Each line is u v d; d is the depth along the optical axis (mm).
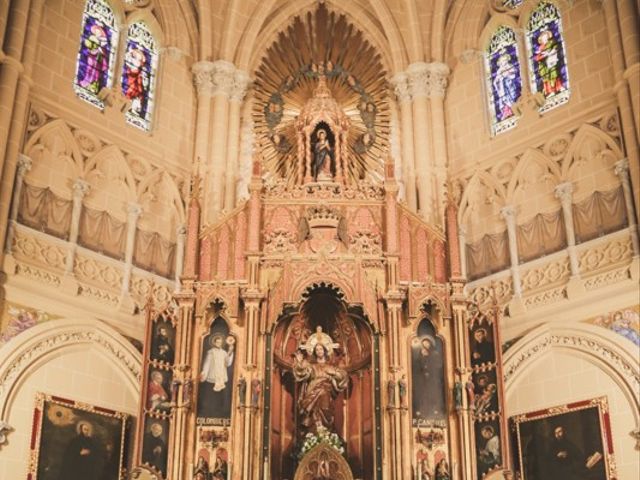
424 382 18922
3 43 19672
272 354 19156
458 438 18453
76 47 22125
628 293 18812
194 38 25188
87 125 21531
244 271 20047
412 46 25172
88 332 19703
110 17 23547
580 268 19953
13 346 18094
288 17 26094
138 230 21828
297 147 23750
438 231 20766
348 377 20250
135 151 22500
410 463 18156
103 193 21375
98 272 20531
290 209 20906
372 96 25984
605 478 17844
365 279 19812
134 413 20125
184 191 23312
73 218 20359
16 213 19156
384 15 25484
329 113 22984
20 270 18797
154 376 18609
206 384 18812
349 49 26344
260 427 18453
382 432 18547
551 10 23172
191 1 25203
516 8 24047
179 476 17859
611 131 20391
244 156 24844
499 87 23906
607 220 19812
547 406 19469
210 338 19203
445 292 19594
